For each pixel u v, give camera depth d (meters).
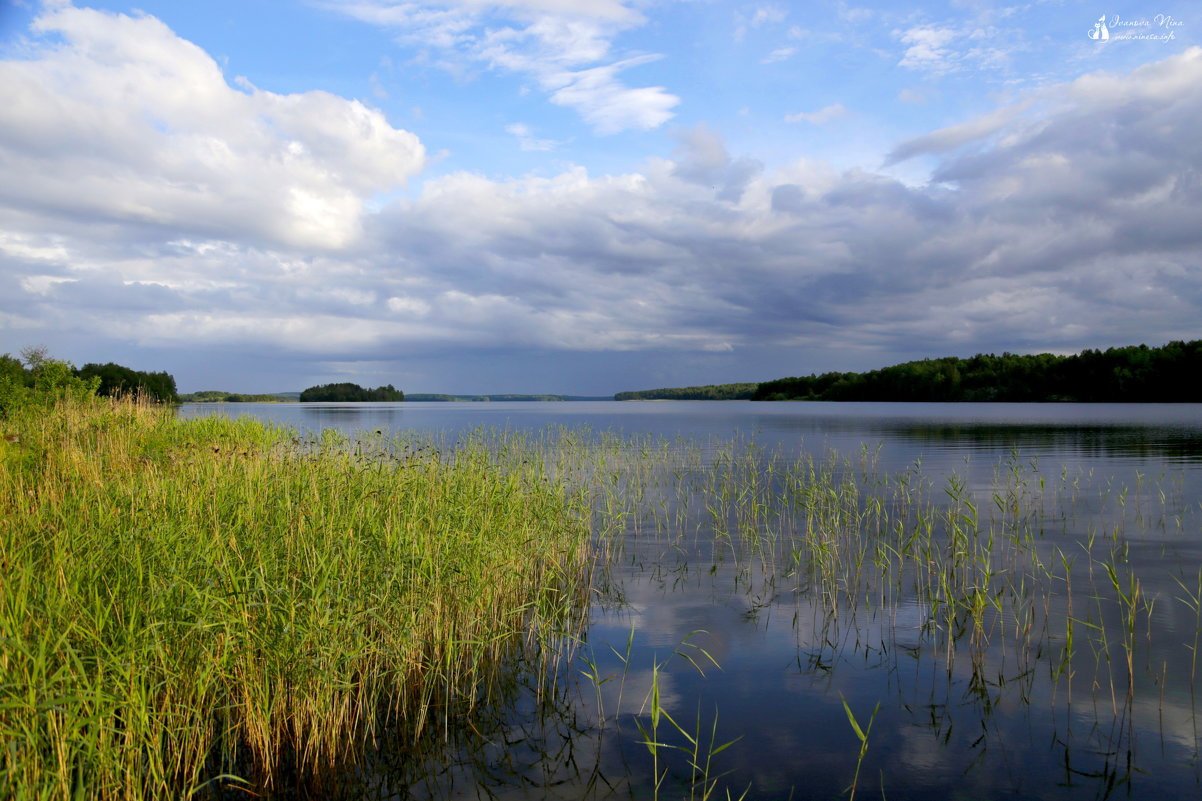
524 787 4.73
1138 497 14.84
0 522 6.18
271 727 5.11
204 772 4.88
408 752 5.24
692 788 4.67
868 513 13.62
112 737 4.24
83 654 4.47
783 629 7.66
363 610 5.86
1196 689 5.93
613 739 5.38
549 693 6.18
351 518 7.03
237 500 7.45
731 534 12.62
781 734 5.38
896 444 29.34
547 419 60.47
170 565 5.31
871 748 5.14
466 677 6.51
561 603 8.35
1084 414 56.47
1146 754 4.96
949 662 6.61
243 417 21.50
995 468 19.80
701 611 8.34
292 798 4.71
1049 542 11.30
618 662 6.86
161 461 11.23
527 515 9.38
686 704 5.91
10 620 4.13
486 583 7.17
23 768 3.64
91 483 8.61
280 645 5.04
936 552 10.83
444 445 18.31
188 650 4.92
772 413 73.56
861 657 6.83
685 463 22.66
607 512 12.79
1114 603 8.23
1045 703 5.78
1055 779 4.67
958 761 4.93
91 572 5.09
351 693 5.79
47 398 18.88
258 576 5.28
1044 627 7.48
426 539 6.86
